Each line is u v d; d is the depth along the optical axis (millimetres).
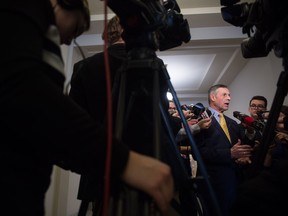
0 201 329
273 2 563
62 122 323
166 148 600
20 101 308
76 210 2727
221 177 1633
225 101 2242
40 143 330
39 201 410
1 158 345
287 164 495
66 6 499
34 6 373
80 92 853
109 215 380
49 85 333
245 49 849
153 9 561
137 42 548
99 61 837
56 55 429
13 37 322
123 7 526
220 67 3994
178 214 611
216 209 509
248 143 1599
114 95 567
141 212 375
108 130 358
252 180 516
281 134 1293
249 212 483
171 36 688
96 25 2664
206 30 2846
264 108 2242
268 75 2916
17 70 306
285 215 455
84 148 332
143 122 528
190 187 604
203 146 1741
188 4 2512
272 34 637
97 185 624
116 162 343
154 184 352
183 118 613
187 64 3906
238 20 751
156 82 506
